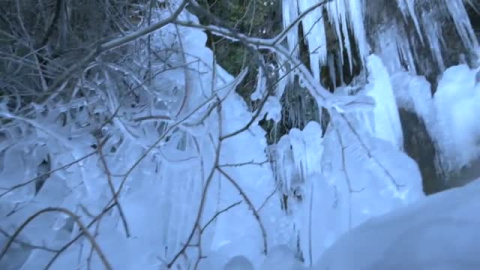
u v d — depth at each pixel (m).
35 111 3.52
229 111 4.23
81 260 2.88
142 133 3.75
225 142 3.85
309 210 3.53
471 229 1.61
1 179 3.35
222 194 3.58
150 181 3.55
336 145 4.00
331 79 5.73
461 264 1.53
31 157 3.52
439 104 4.43
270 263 2.38
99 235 2.97
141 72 4.37
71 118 3.91
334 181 3.71
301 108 5.55
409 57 4.94
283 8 5.93
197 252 3.06
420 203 1.98
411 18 4.97
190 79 3.81
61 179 3.41
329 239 3.38
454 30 4.73
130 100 4.22
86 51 3.84
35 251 2.99
